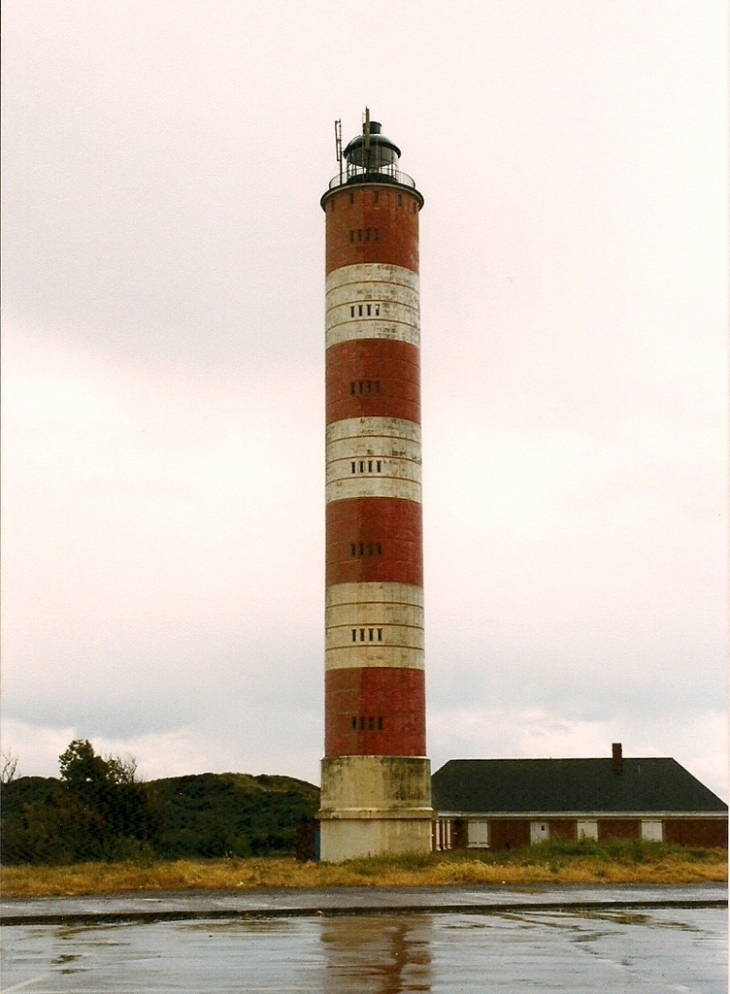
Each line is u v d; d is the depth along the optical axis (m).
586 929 32.25
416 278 77.19
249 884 50.22
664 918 36.06
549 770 93.88
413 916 36.88
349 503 73.19
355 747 70.31
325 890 47.97
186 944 28.42
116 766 88.56
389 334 74.81
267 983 21.84
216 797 133.75
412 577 73.00
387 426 73.75
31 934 31.20
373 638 71.38
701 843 89.06
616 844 74.75
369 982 21.94
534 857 68.25
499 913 37.84
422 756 71.69
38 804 84.62
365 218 76.12
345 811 69.56
